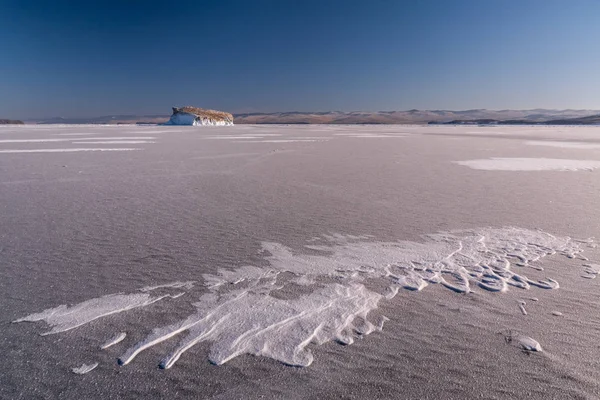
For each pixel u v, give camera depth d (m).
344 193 8.27
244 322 3.10
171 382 2.42
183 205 7.15
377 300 3.47
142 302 3.44
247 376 2.46
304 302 3.43
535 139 30.50
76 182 9.66
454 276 3.97
